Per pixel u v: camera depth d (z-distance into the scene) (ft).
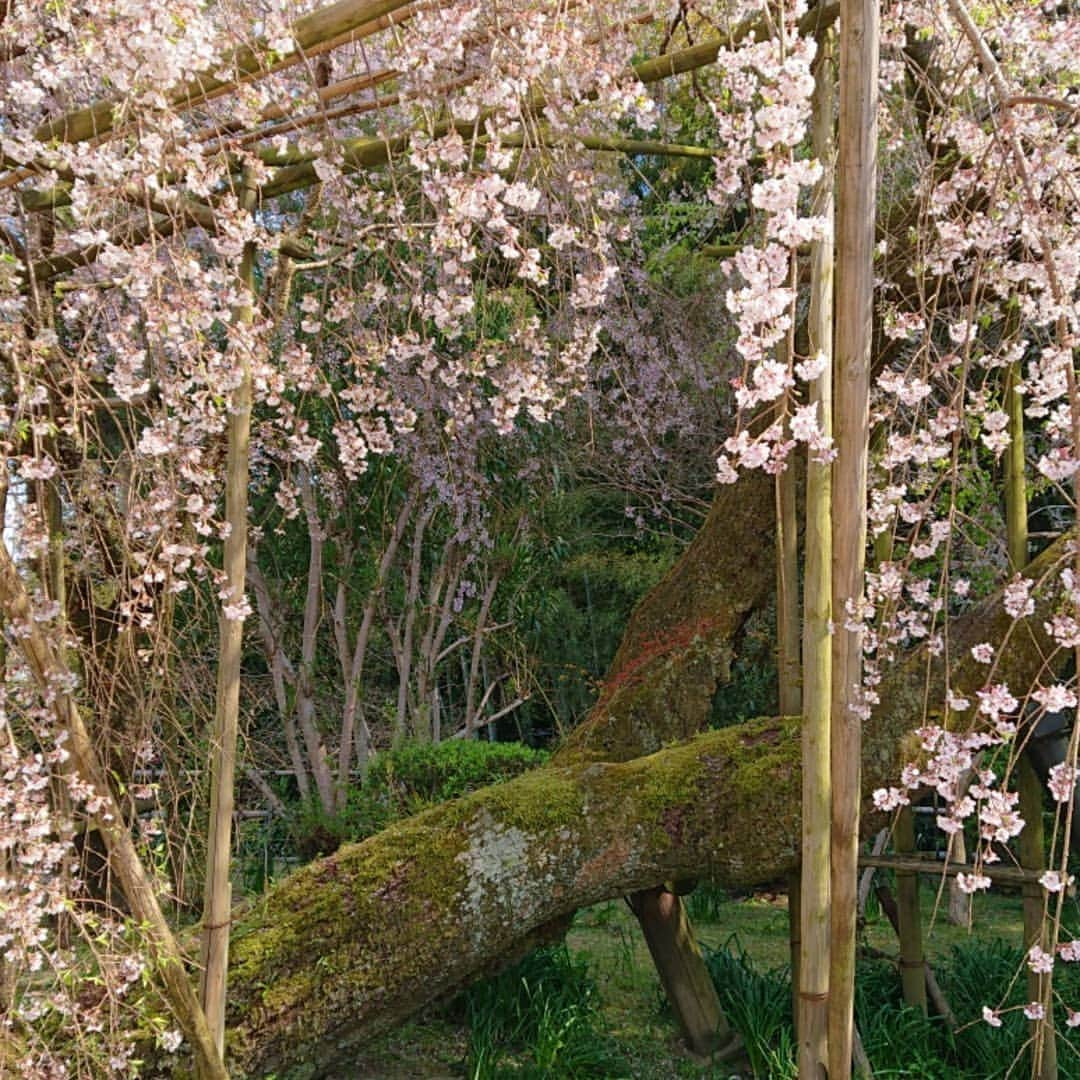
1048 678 8.50
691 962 11.13
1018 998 11.36
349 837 16.37
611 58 7.25
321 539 18.33
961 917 15.78
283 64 6.93
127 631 7.86
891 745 8.73
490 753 16.75
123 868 6.66
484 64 7.75
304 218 10.52
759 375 5.63
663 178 17.66
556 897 8.98
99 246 7.73
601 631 24.85
